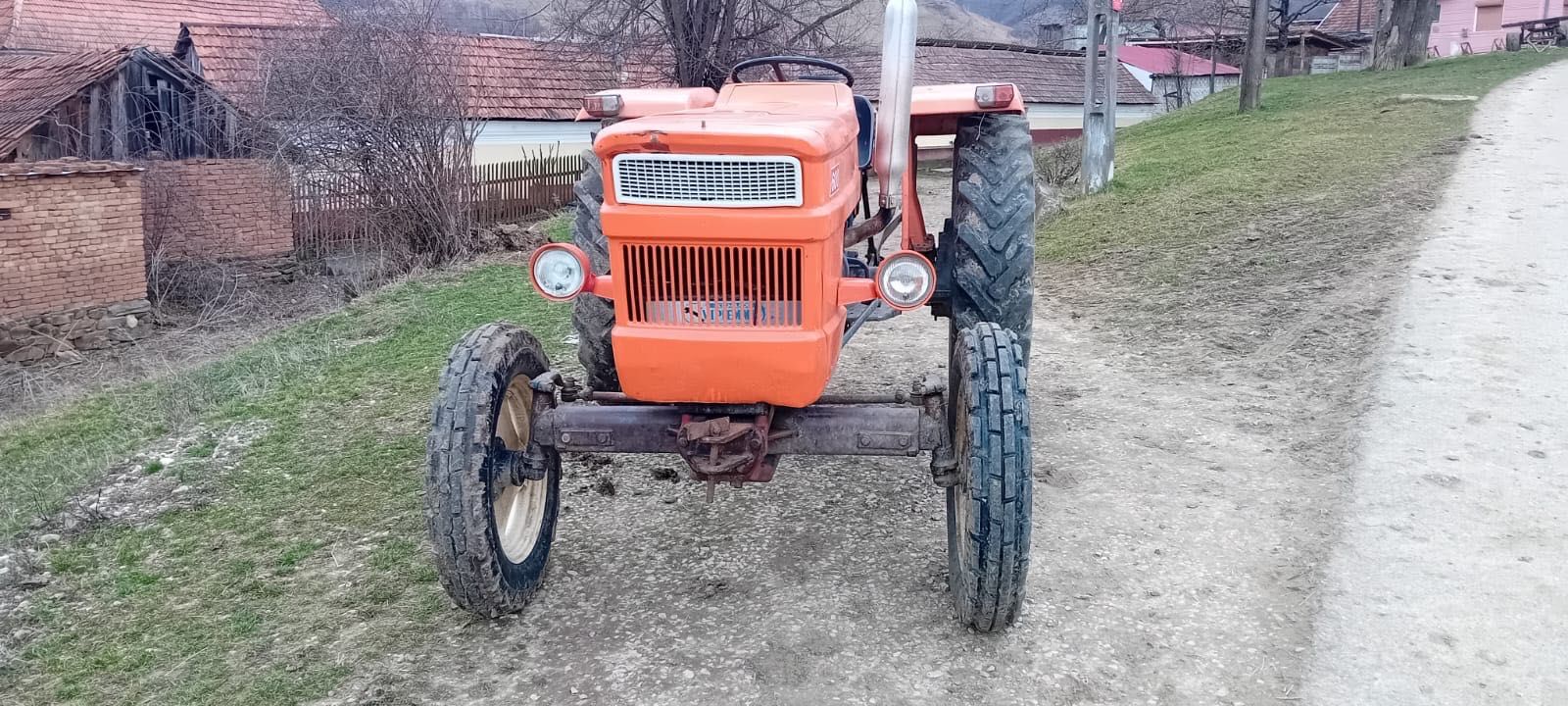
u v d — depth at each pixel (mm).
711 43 16875
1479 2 40969
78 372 11359
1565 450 4496
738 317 3023
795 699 3057
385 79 14320
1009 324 4203
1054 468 4656
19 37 23984
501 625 3547
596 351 4199
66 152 15547
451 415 3189
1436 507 4062
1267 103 17875
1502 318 6125
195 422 6375
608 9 17172
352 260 14672
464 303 9648
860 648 3312
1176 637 3318
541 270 3174
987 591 3104
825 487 4562
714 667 3238
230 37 18312
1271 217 9141
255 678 3314
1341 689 3027
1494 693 2982
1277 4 37500
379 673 3293
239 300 13906
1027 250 4199
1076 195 11711
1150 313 7164
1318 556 3770
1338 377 5543
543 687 3176
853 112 3635
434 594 3775
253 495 4922
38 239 12039
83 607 3908
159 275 14086
